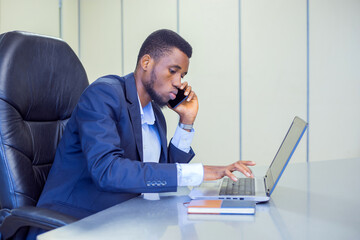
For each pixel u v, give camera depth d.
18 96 1.35
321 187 1.23
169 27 4.21
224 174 1.13
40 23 3.95
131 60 4.32
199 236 0.72
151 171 1.08
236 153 4.07
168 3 4.21
